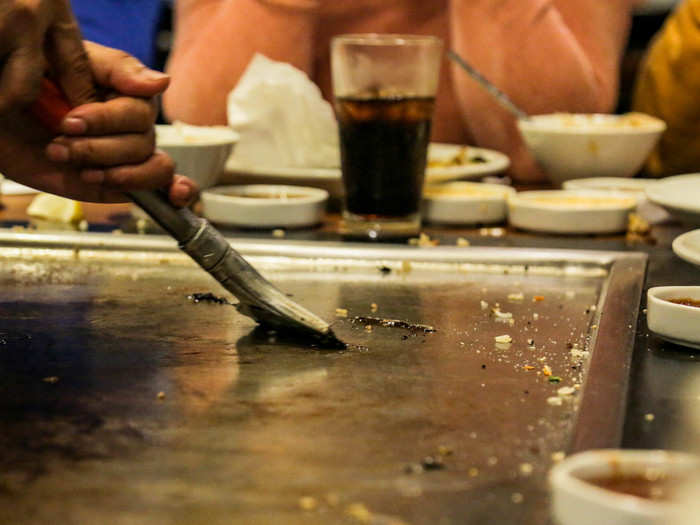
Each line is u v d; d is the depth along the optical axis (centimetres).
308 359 98
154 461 82
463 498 75
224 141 134
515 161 174
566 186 144
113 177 98
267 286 101
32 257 121
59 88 98
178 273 116
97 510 72
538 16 172
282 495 75
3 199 141
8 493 75
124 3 222
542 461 82
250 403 91
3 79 95
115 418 90
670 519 59
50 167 105
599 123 154
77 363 97
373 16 185
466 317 107
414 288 114
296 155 141
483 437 88
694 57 173
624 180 148
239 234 129
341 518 71
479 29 174
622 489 66
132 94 98
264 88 140
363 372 96
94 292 111
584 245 125
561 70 173
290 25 177
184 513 72
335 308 109
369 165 126
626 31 186
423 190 133
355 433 88
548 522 70
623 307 106
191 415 90
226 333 102
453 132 189
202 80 176
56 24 96
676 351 99
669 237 129
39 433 88
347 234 129
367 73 125
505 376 95
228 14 177
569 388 93
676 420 89
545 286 115
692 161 176
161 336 102
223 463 81
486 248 122
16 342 100
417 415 90
